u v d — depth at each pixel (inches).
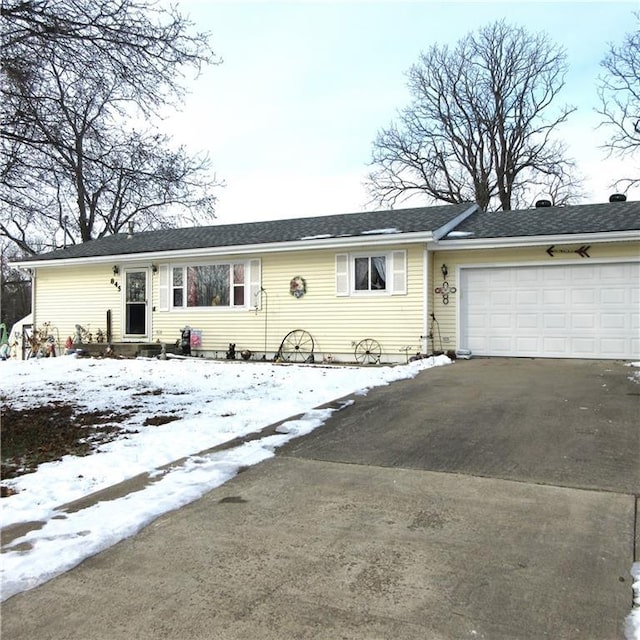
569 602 103.8
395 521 141.9
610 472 174.2
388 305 518.3
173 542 132.5
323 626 98.6
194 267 613.9
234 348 582.9
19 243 937.5
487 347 495.5
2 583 113.9
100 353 621.0
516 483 166.9
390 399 296.7
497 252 491.2
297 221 690.2
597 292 459.5
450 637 94.7
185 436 229.9
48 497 164.7
